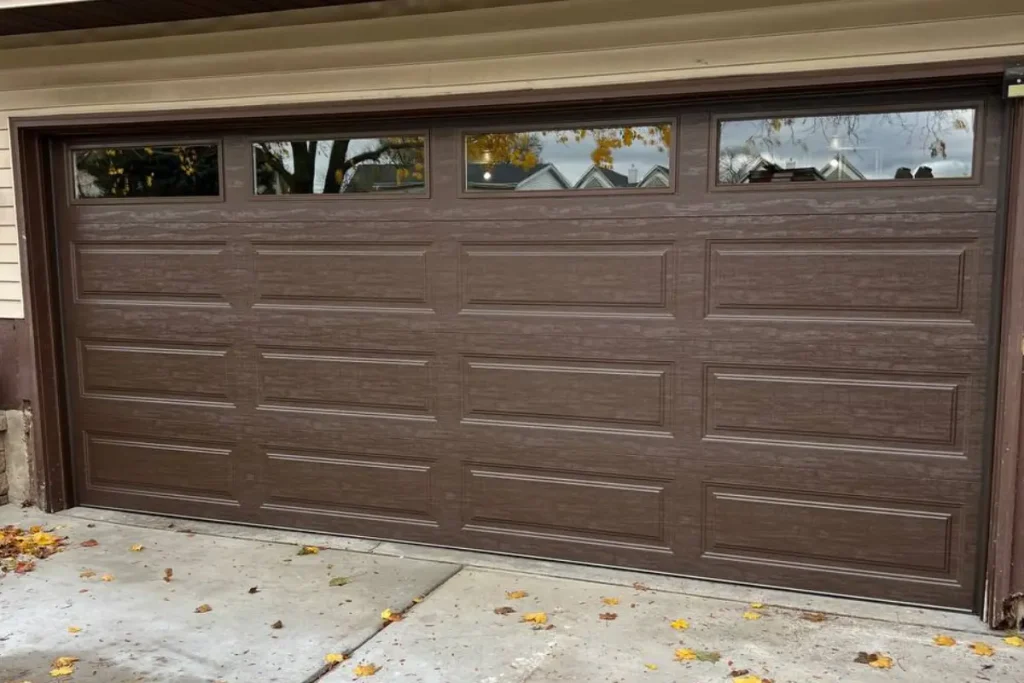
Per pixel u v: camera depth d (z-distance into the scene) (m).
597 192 4.04
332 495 4.74
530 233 4.18
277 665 3.30
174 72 4.61
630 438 4.11
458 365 4.39
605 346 4.11
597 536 4.23
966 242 3.51
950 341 3.57
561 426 4.23
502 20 3.95
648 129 3.95
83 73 4.80
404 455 4.55
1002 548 3.46
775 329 3.82
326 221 4.57
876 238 3.63
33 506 5.37
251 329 4.79
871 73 3.43
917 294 3.60
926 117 3.53
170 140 4.85
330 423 4.68
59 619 3.74
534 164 4.16
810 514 3.86
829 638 3.44
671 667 3.22
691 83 3.69
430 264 4.39
